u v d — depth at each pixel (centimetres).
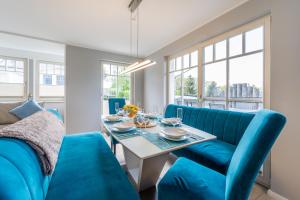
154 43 366
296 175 153
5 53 415
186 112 261
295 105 154
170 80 380
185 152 186
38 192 80
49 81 479
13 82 433
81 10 231
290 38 158
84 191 94
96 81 416
